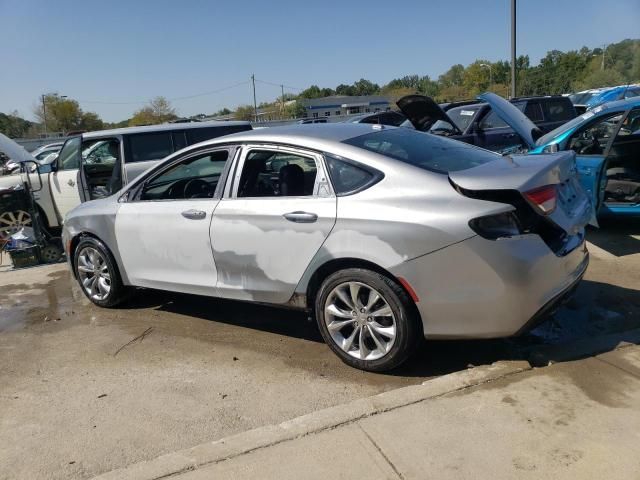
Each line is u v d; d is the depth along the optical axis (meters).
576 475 2.58
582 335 4.23
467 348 4.11
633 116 6.47
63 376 4.16
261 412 3.46
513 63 19.17
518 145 10.15
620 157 7.12
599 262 5.85
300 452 2.89
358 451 2.86
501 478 2.60
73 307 5.74
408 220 3.45
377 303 3.67
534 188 3.39
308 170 4.07
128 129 8.66
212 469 2.81
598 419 2.98
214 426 3.34
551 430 2.92
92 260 5.48
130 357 4.41
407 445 2.88
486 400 3.23
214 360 4.25
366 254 3.59
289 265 3.99
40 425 3.48
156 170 4.96
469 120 10.29
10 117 71.62
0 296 6.36
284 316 5.06
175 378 4.00
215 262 4.43
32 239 7.92
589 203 4.22
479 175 3.47
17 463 3.10
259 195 4.25
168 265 4.79
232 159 4.40
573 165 4.14
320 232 3.79
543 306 3.41
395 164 3.69
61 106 69.44
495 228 3.32
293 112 76.88
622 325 4.36
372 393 3.60
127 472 2.83
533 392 3.28
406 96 7.92
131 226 4.98
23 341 4.91
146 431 3.34
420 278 3.44
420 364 3.93
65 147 9.00
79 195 8.20
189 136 8.83
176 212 4.64
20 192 8.56
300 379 3.85
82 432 3.37
